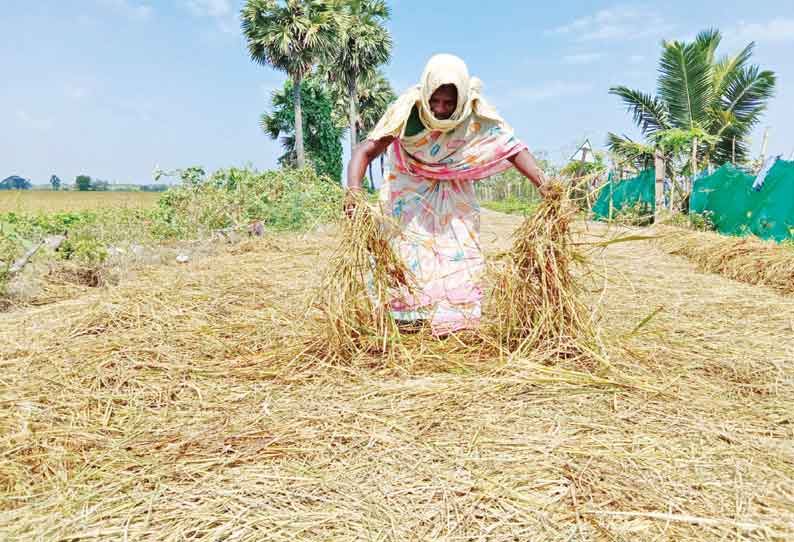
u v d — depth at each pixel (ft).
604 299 12.98
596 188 9.20
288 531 4.65
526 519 4.79
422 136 9.96
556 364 8.34
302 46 80.69
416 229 10.47
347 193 9.41
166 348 9.45
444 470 5.57
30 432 6.48
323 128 105.09
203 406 7.22
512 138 10.14
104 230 22.88
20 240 16.76
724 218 30.73
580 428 6.42
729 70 48.39
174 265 19.48
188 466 5.68
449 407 7.02
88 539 4.62
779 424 6.57
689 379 7.95
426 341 9.55
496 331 9.68
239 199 32.24
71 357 9.02
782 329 10.52
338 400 7.36
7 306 13.37
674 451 5.87
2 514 4.93
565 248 9.10
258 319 11.29
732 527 4.63
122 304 11.89
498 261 9.91
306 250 22.24
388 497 5.13
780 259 15.96
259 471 5.58
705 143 46.96
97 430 6.58
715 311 12.05
